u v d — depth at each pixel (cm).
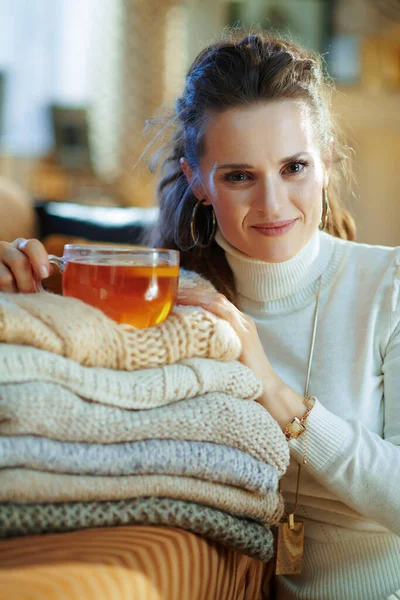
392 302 108
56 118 516
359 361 107
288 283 110
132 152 522
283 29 557
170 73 527
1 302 65
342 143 136
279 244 100
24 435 60
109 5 529
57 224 193
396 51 552
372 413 107
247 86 96
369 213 583
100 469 62
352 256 115
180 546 65
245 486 70
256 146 95
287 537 95
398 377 105
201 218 119
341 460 93
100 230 186
